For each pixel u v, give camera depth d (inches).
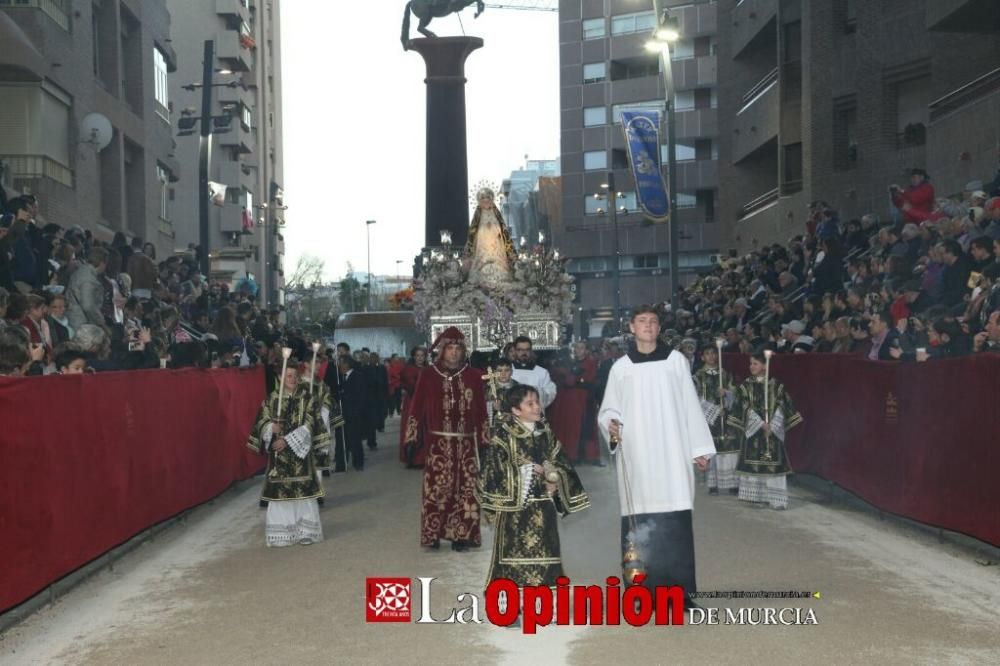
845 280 873.5
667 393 309.0
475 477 411.2
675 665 248.1
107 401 395.9
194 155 2379.4
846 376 527.5
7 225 615.5
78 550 354.9
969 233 619.5
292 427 422.9
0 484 297.4
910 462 436.5
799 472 609.3
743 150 1563.7
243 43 2476.6
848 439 522.0
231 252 2196.1
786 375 643.5
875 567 356.8
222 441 594.6
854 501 523.8
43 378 333.4
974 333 505.4
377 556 398.0
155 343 642.2
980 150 861.2
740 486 516.1
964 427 382.6
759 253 1122.0
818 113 1208.8
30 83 1008.2
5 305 455.8
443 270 837.2
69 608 327.0
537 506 300.2
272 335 837.8
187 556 408.2
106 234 1195.9
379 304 4365.2
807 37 1223.5
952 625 279.9
